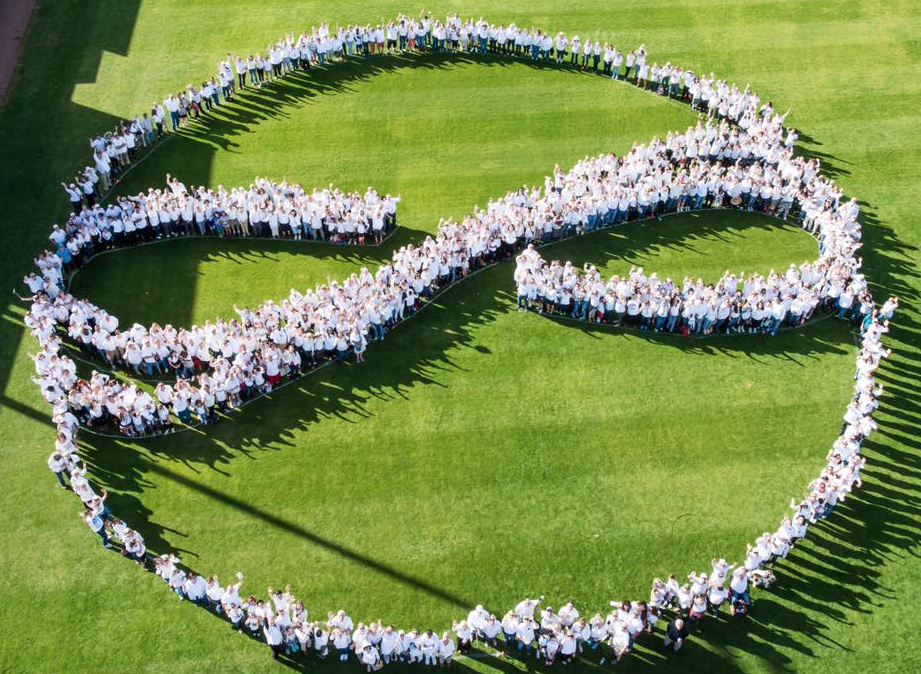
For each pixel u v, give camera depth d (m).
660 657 29.55
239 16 59.53
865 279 43.09
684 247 44.81
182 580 30.22
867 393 36.00
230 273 43.00
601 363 39.12
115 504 33.44
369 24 58.84
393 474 34.56
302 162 49.06
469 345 39.75
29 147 48.97
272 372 36.97
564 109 53.00
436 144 50.41
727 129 50.66
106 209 45.53
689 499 33.88
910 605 30.75
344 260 43.69
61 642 29.48
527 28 58.91
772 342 40.25
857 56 56.56
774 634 30.06
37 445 35.53
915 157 49.81
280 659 29.31
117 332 38.31
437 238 43.06
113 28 57.88
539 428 36.28
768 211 46.75
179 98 50.19
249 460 35.06
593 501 33.75
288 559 31.86
